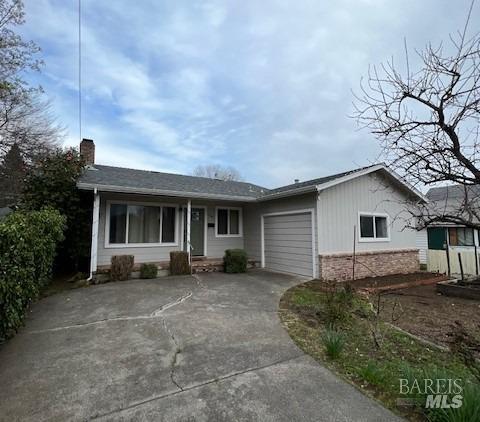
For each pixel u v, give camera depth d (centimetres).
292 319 506
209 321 490
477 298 690
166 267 949
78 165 949
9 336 384
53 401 262
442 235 1625
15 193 1405
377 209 1079
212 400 265
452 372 316
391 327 480
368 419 240
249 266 1135
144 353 366
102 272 838
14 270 363
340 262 934
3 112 1316
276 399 267
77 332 438
